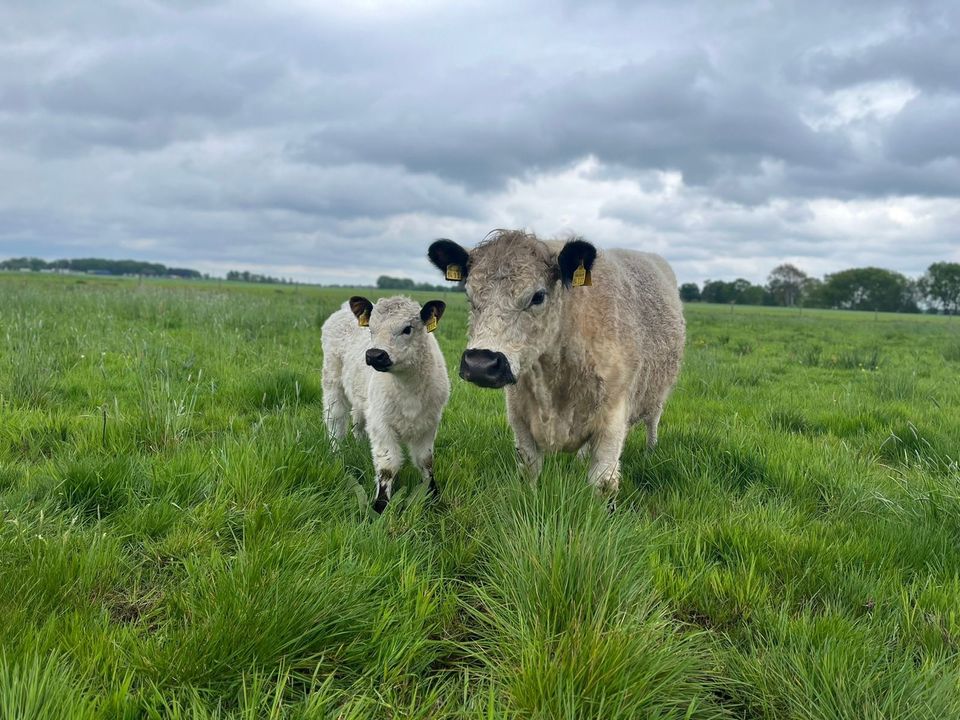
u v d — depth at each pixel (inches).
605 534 114.2
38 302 587.5
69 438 188.7
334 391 233.8
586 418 166.9
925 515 147.8
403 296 180.4
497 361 137.2
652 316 205.6
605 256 192.1
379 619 101.8
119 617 105.2
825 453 200.5
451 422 231.1
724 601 116.2
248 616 94.1
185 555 125.2
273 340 429.4
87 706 78.2
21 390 230.5
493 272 144.8
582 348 161.2
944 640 104.3
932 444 217.0
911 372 417.7
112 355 318.0
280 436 181.9
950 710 84.0
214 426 215.0
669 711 85.7
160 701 83.3
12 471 159.0
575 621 92.0
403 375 172.4
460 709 86.8
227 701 87.8
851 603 117.2
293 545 119.6
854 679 90.5
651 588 113.7
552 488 135.2
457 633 108.2
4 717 72.9
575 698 81.5
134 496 145.0
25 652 84.7
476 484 173.2
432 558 129.3
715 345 663.8
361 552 122.3
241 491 147.7
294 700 90.4
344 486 163.6
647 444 224.2
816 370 458.3
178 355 324.5
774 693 92.4
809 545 133.2
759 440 217.0
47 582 103.7
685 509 156.6
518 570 107.3
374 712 87.4
